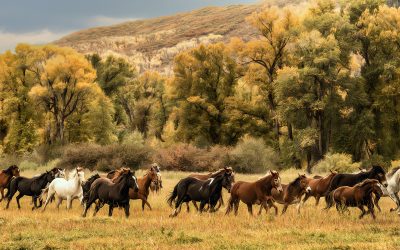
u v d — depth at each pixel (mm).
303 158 69375
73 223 21188
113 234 18891
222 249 16016
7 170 31781
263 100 73625
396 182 24906
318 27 68625
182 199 24859
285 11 73125
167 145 77062
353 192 22703
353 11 71688
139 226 20641
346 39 67500
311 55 65312
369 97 67875
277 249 15711
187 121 77438
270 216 21953
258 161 61906
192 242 17344
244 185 24234
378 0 70875
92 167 63875
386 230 19188
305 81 65688
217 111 75875
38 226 20562
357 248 15594
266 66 73375
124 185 23422
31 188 28922
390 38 66938
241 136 74750
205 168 61844
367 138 65438
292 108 65000
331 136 67062
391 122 66438
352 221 21469
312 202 30734
